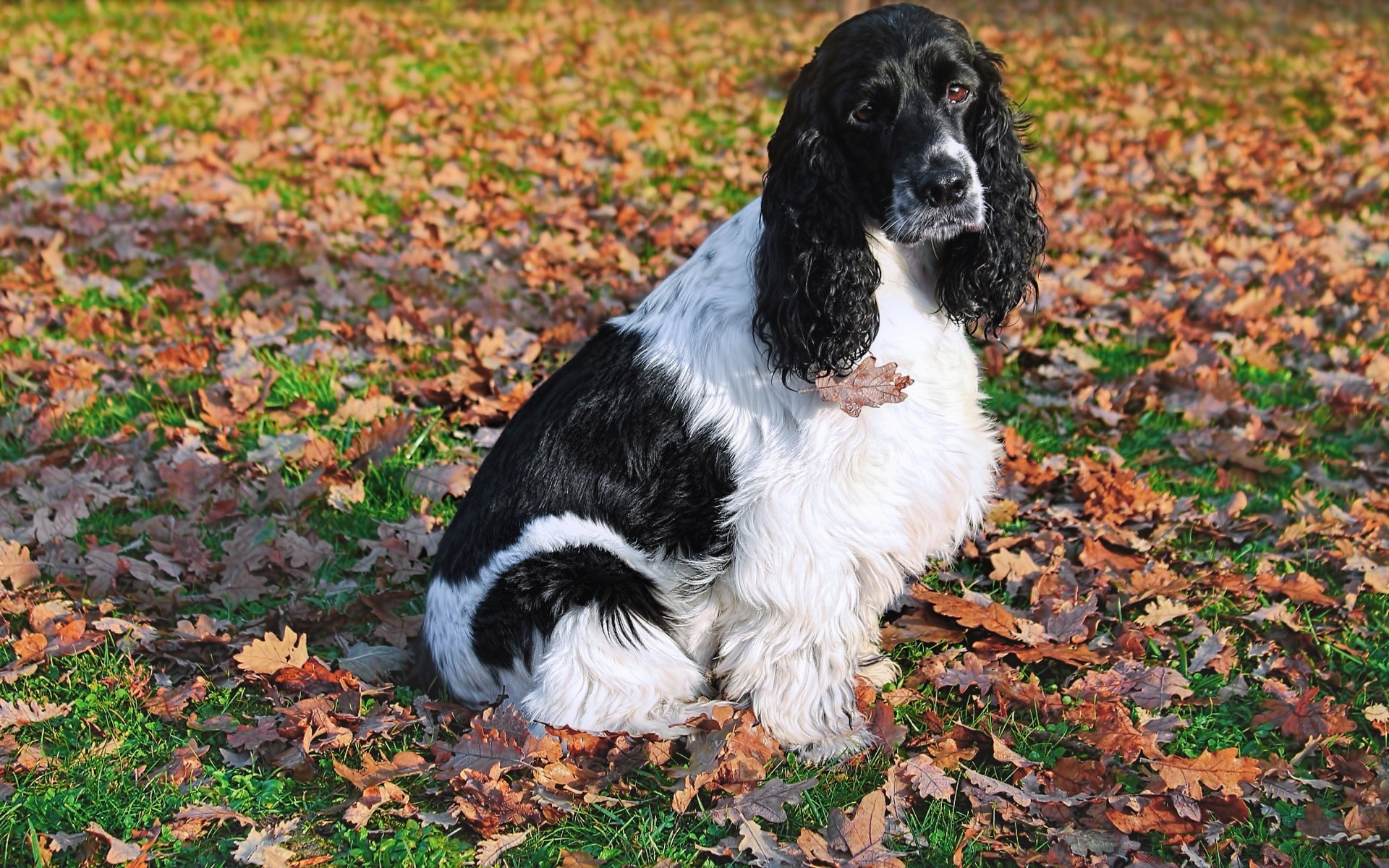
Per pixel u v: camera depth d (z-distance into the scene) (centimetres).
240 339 631
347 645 421
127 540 482
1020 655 402
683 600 368
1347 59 1369
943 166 326
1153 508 498
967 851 324
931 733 371
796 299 338
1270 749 368
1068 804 335
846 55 337
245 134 1021
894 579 375
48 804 340
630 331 376
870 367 346
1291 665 401
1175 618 433
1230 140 1055
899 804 337
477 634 371
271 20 1510
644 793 348
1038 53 1418
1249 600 441
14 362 605
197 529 480
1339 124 1120
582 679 356
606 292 704
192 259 748
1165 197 896
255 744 362
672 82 1260
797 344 339
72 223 789
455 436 553
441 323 665
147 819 337
